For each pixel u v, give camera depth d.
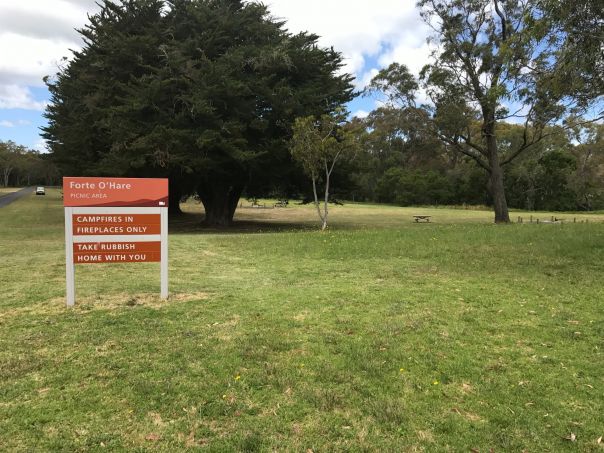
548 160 68.00
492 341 5.22
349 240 13.92
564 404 3.82
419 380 4.22
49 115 40.88
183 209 51.56
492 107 25.78
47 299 6.89
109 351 4.80
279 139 25.27
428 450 3.21
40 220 29.50
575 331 5.54
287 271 9.59
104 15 26.84
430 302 6.83
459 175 77.25
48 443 3.21
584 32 9.16
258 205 59.09
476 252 11.44
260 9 27.53
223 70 22.92
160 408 3.69
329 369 4.39
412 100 29.38
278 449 3.19
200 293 7.41
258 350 4.83
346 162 28.11
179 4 26.08
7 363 4.45
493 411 3.72
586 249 11.07
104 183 6.57
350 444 3.26
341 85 28.27
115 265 10.18
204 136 21.89
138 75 25.08
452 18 26.88
